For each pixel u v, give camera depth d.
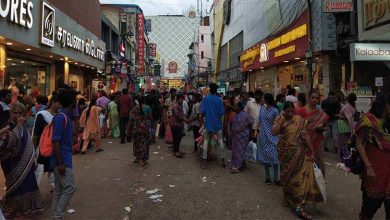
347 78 15.39
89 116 11.70
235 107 9.41
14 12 11.47
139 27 48.91
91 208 6.23
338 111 11.20
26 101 9.58
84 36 21.09
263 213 6.05
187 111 15.40
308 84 15.70
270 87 24.50
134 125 9.89
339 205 6.45
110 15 40.75
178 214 6.00
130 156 11.18
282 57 19.84
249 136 9.13
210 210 6.20
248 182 8.09
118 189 7.43
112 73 29.44
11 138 5.26
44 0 14.09
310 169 5.89
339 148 10.15
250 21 28.84
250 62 27.72
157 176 8.58
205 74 59.81
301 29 17.16
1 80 12.44
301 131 6.02
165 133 14.93
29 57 16.09
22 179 5.44
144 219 5.77
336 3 13.63
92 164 9.93
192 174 8.83
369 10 12.44
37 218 5.67
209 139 10.09
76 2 19.72
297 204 5.90
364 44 13.45
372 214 4.99
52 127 5.35
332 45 15.07
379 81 12.19
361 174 5.00
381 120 4.80
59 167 5.10
